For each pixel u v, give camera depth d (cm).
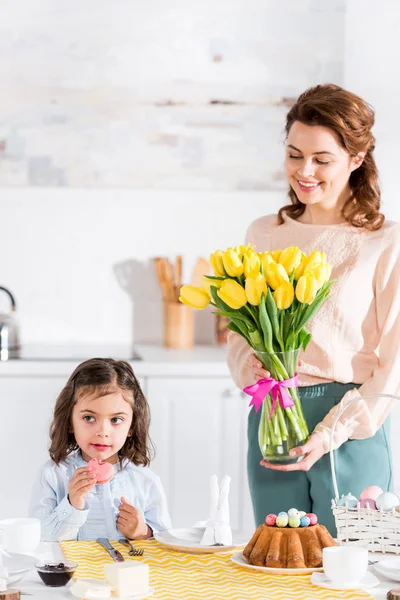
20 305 447
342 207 247
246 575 179
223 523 200
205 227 451
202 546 196
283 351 206
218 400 391
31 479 388
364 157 244
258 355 208
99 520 229
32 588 170
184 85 443
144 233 450
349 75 437
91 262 448
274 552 182
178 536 204
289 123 244
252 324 206
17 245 445
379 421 235
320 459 232
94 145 442
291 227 249
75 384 232
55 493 232
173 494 390
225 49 443
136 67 440
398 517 188
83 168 443
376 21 434
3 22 433
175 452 389
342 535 193
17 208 443
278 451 210
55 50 436
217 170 447
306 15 442
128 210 448
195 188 448
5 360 386
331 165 235
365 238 241
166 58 441
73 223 446
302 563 181
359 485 236
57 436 234
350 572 169
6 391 385
